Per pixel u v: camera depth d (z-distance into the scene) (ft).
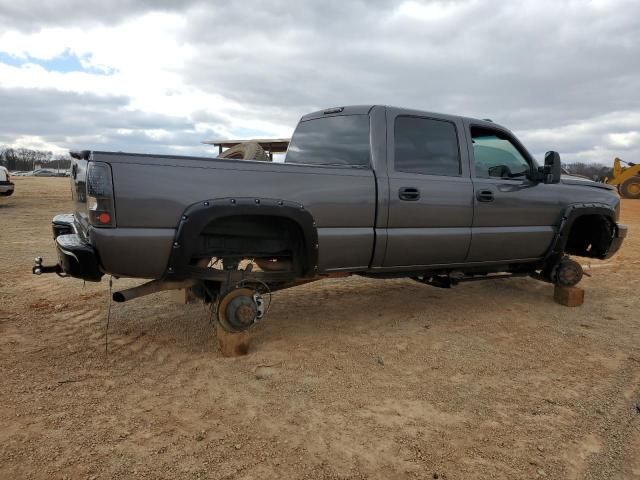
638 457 8.83
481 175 16.07
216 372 11.68
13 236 30.60
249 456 8.45
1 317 15.10
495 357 13.19
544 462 8.57
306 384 11.20
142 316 15.53
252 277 12.59
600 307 18.49
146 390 10.67
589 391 11.29
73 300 17.07
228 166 11.42
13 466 7.94
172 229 10.91
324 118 15.64
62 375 11.24
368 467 8.25
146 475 7.84
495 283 22.11
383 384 11.34
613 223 19.08
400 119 14.47
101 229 10.39
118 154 10.47
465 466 8.37
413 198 14.08
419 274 15.66
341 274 13.80
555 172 16.62
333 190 12.77
